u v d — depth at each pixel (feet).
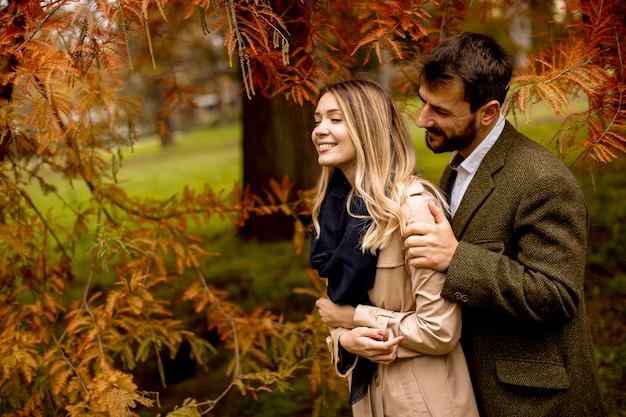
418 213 5.21
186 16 5.25
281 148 17.70
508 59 5.21
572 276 4.67
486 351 5.27
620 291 11.34
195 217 9.59
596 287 11.69
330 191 6.02
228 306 9.84
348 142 5.56
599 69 5.56
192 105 10.02
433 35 8.45
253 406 10.09
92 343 7.64
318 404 8.85
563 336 5.07
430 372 5.28
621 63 5.74
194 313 13.44
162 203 9.79
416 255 4.97
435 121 5.10
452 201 5.68
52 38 6.07
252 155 18.12
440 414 5.21
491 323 5.24
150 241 8.73
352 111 5.54
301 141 17.66
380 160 5.52
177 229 9.46
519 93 5.34
